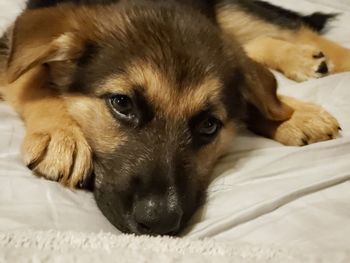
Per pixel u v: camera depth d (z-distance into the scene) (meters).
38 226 0.21
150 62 0.25
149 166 0.24
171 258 0.19
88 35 0.27
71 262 0.19
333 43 0.41
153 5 0.29
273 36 0.42
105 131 0.25
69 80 0.27
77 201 0.23
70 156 0.24
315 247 0.21
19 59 0.26
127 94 0.25
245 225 0.23
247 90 0.29
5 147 0.25
